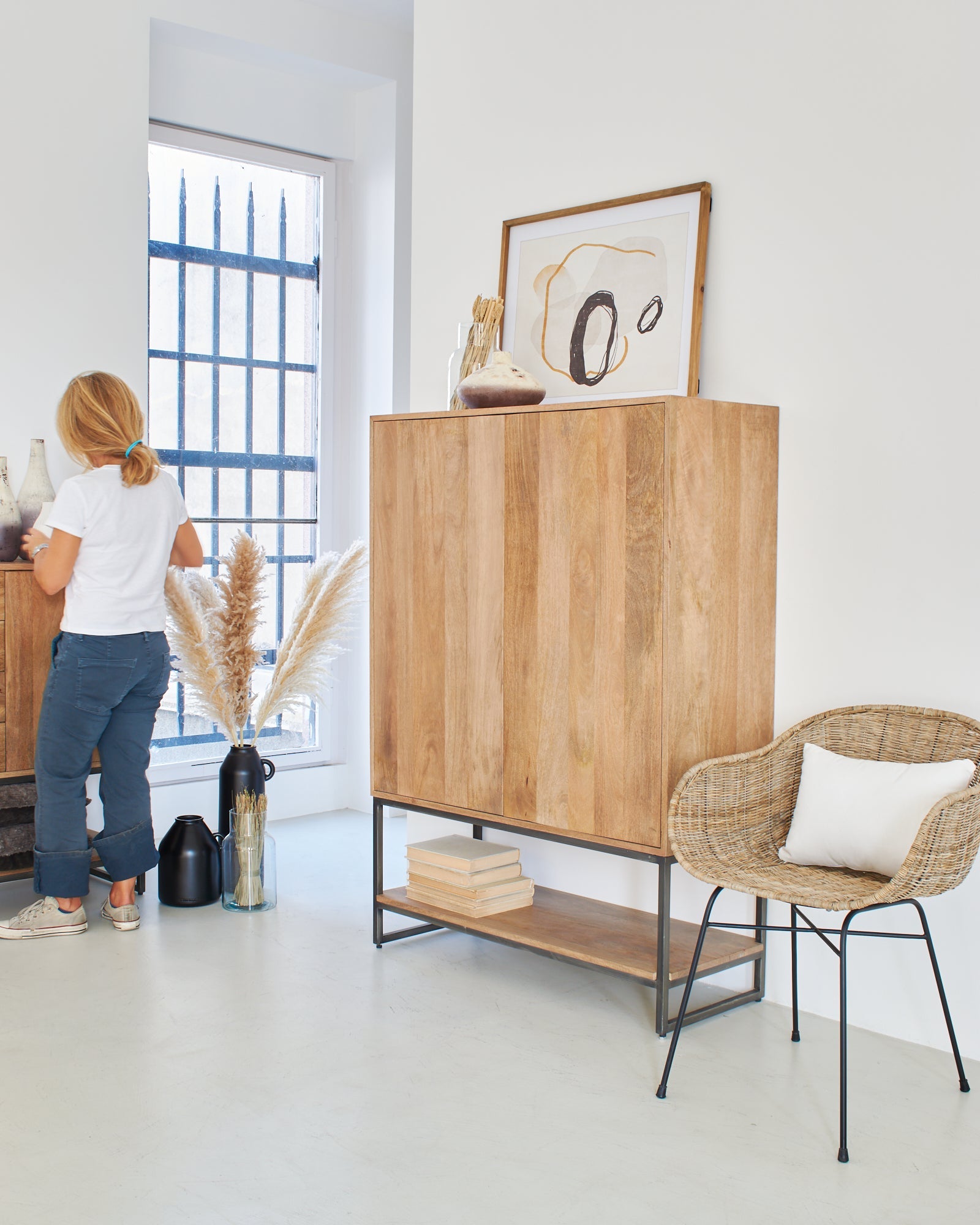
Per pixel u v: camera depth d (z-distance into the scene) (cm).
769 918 318
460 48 386
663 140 335
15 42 407
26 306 414
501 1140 238
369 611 352
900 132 288
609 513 292
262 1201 215
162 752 483
